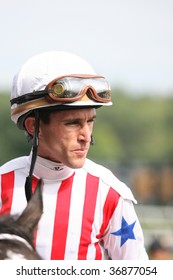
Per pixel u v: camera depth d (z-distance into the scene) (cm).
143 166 4634
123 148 9344
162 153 9500
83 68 446
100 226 459
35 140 439
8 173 467
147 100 10394
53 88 430
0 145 6053
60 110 432
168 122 9800
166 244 1816
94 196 462
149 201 4644
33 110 443
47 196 456
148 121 9650
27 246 355
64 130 435
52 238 448
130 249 464
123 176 4512
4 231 358
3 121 6078
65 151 438
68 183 461
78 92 430
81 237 452
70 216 454
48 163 455
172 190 4712
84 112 436
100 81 442
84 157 441
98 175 469
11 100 457
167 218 3056
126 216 464
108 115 9444
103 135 8156
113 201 461
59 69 440
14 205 457
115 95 9662
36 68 444
